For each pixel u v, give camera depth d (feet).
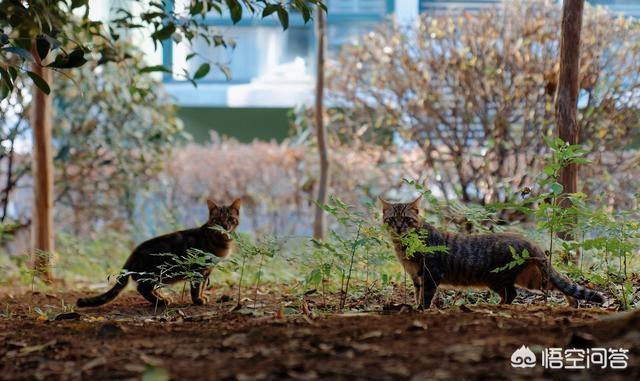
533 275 23.63
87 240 48.49
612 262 27.48
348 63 44.93
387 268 30.66
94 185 50.01
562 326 16.21
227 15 58.85
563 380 12.73
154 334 17.85
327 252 25.35
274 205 50.88
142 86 48.19
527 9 41.37
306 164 50.01
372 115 44.52
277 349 15.28
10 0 22.58
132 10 52.34
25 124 46.47
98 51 28.89
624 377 12.69
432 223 25.70
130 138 49.93
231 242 28.94
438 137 42.32
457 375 12.97
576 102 28.40
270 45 61.46
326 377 13.19
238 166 51.65
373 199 44.78
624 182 40.16
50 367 15.01
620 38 40.75
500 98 41.04
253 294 30.14
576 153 21.59
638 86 39.83
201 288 28.37
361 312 21.76
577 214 22.75
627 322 15.43
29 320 22.85
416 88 42.42
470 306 21.49
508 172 41.06
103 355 15.75
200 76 27.35
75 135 48.70
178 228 44.16
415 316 18.31
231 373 13.67
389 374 13.21
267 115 61.41
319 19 42.19
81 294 32.48
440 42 42.11
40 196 37.19
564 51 28.27
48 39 21.50
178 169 52.08
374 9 58.29
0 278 38.93
